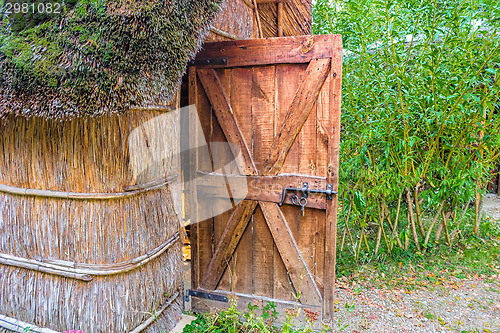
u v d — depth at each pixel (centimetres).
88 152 185
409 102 303
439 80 281
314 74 215
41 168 194
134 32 147
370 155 327
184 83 267
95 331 191
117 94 151
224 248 252
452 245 380
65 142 186
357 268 336
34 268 200
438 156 323
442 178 335
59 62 150
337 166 218
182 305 256
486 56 278
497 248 374
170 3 156
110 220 189
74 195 188
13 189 201
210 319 234
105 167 187
